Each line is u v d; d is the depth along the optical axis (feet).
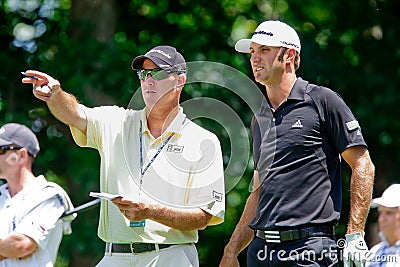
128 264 59.06
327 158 60.08
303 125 60.08
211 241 133.08
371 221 112.47
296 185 59.72
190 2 137.08
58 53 124.06
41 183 61.31
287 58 61.41
